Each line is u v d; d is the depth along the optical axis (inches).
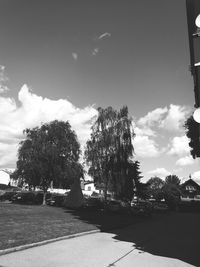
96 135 1798.7
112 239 601.0
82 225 749.9
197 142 1227.9
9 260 352.8
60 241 524.4
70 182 1515.7
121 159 1749.5
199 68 579.5
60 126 1487.5
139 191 2145.7
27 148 1460.4
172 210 2549.2
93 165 1774.1
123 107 1827.0
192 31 542.6
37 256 386.3
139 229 850.1
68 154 1492.4
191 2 540.7
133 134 1802.4
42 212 992.9
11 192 1768.0
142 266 374.9
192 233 792.3
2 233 494.6
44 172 1441.9
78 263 366.9
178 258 438.6
